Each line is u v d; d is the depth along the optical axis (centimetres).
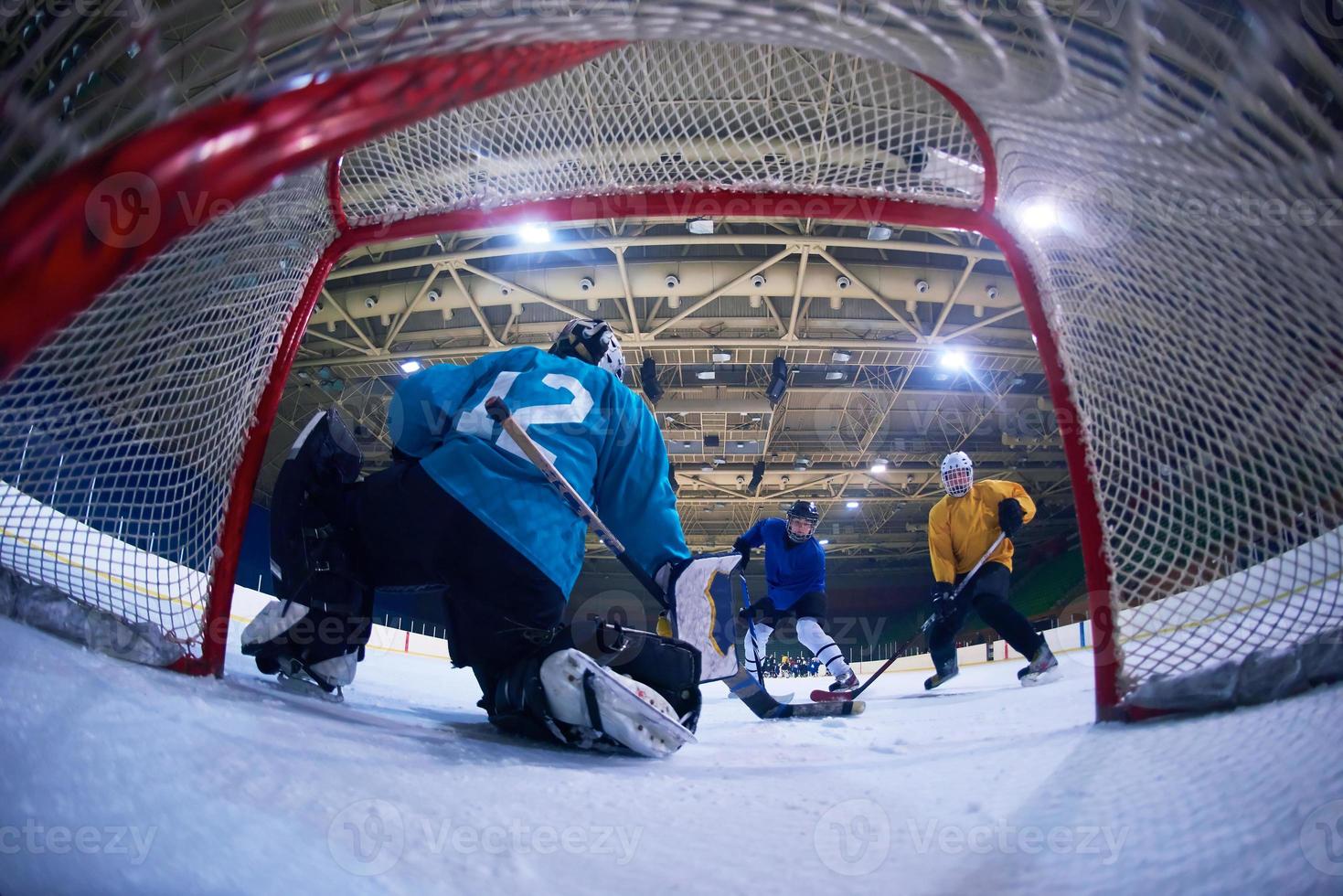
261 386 202
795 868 75
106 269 37
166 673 139
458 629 177
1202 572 149
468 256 1212
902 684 707
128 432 158
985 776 109
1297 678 124
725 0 94
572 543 168
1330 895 56
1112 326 167
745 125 240
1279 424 142
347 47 68
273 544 178
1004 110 150
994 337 1522
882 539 2725
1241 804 78
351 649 186
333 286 1382
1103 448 166
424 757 117
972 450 2036
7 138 50
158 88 58
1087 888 65
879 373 1703
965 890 68
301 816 75
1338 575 143
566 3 83
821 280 1343
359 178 236
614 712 144
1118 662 149
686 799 103
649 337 1471
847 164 230
